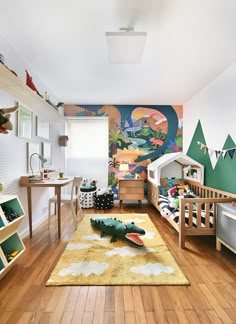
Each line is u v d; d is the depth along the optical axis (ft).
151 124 15.66
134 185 14.30
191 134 13.98
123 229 8.45
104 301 5.13
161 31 6.85
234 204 7.68
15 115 8.57
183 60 8.81
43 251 7.79
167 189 12.73
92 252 7.61
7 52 7.55
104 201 13.96
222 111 10.11
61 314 4.72
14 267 6.64
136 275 6.16
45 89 11.59
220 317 4.65
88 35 7.13
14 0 5.58
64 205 15.05
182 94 13.26
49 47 7.91
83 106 15.62
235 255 7.63
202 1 5.57
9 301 5.11
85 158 16.05
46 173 10.36
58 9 5.91
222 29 6.73
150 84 11.53
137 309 4.87
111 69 9.73
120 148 15.66
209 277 6.20
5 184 7.88
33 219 10.26
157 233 9.59
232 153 9.33
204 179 11.98
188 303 5.08
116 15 6.14
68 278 5.98
